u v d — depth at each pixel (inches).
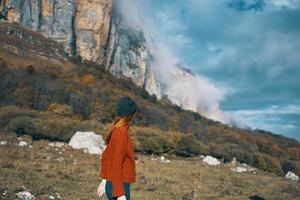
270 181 1571.1
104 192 197.3
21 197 700.7
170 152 2474.2
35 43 4761.3
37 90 3048.7
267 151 4077.3
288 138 5118.1
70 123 2313.0
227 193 1123.3
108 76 4950.8
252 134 4827.8
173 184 1146.0
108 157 195.5
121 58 6338.6
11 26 4849.9
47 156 1477.6
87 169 1235.2
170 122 3843.5
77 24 5728.3
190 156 2544.3
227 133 4087.1
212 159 2198.6
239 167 2046.0
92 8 5880.9
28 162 1237.1
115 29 6274.6
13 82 2997.0
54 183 912.3
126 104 197.9
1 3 5132.9
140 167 1525.6
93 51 5807.1
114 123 198.7
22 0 5226.4
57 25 5487.2
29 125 2140.7
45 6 5418.3
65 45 5477.4
